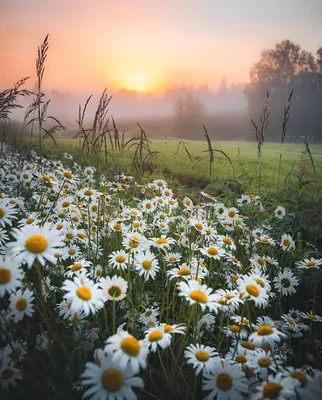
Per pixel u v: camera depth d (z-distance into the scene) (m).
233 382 1.28
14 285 1.29
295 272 2.77
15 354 1.29
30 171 3.82
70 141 6.87
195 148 15.11
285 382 1.15
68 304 1.68
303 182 4.31
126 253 2.21
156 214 3.41
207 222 2.99
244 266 2.66
